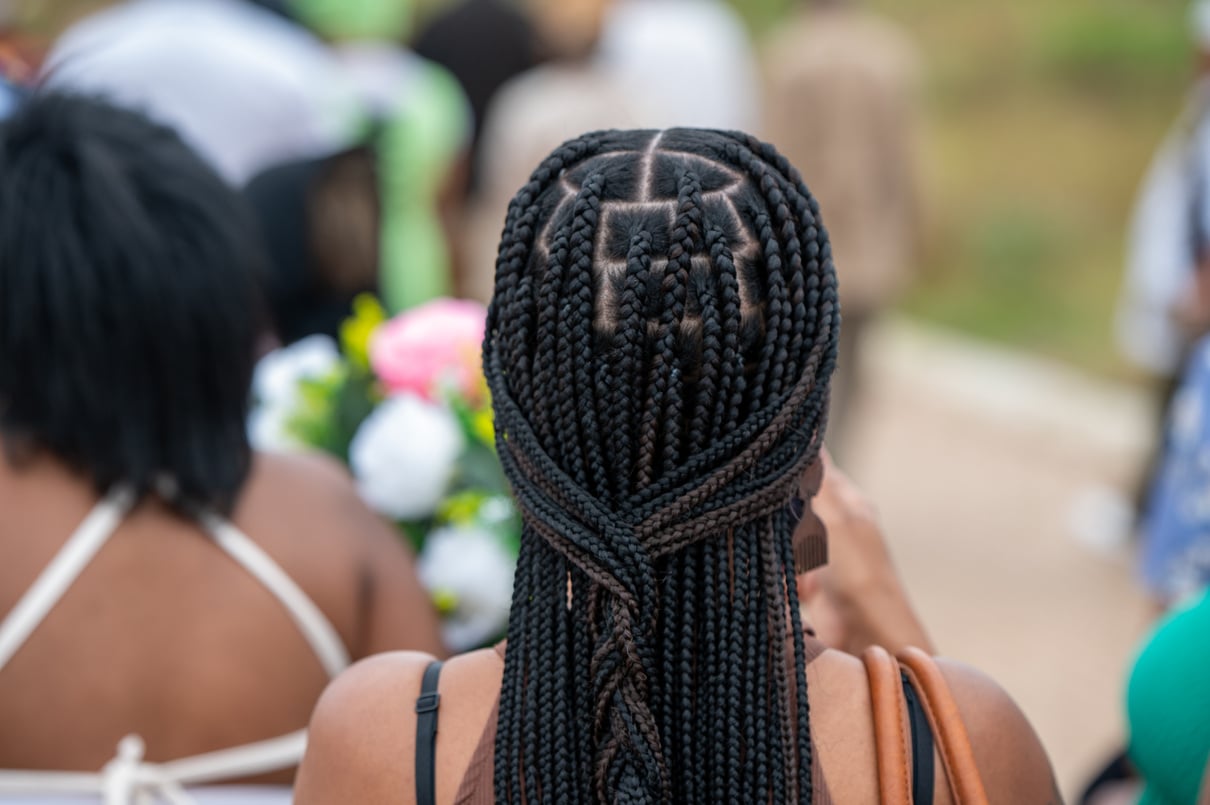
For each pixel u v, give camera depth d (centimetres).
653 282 131
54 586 180
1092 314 946
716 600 133
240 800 186
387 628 201
